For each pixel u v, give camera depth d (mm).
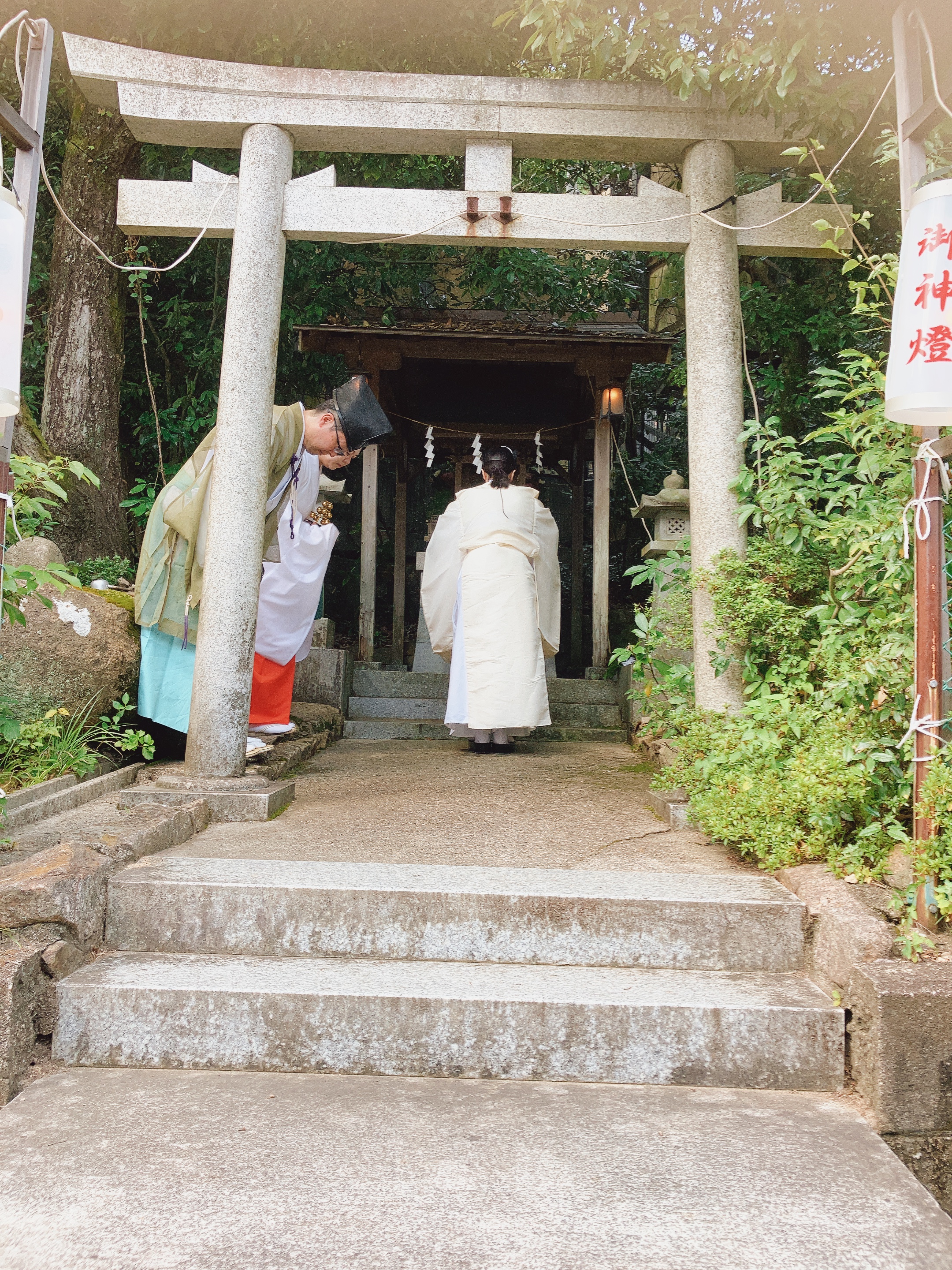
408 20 6434
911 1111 2400
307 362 9805
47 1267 1780
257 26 6270
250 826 4008
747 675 4191
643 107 4480
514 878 3217
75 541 7098
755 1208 2002
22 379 8930
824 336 8188
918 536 2971
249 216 4477
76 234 7305
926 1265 1836
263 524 4469
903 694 3373
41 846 3311
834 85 4188
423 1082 2598
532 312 10938
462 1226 1918
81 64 4430
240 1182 2059
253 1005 2664
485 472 6078
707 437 4398
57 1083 2543
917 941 2619
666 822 4156
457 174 9383
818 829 3277
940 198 2654
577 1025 2631
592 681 7594
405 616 12062
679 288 10367
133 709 4844
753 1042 2619
